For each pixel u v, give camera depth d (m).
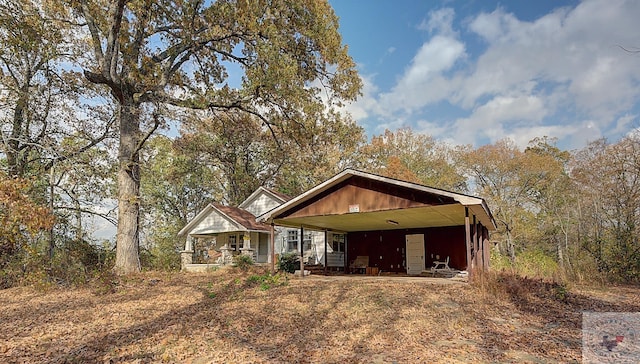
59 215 15.51
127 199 15.16
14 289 12.51
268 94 16.58
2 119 14.53
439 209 12.98
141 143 14.98
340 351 5.59
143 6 13.98
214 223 22.52
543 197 32.44
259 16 15.50
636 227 18.61
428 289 11.03
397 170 33.50
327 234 22.34
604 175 20.97
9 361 5.34
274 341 6.19
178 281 13.95
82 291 11.78
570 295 10.37
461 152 37.09
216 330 6.90
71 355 5.57
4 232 10.04
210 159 31.98
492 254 24.52
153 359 5.37
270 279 13.40
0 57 14.25
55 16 14.81
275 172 33.25
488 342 5.96
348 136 21.25
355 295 10.15
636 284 15.58
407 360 5.12
